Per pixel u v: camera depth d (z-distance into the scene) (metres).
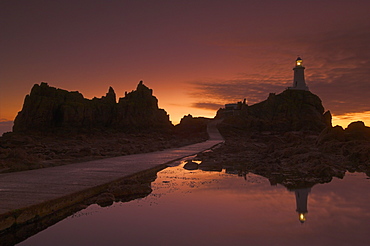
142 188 10.74
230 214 7.73
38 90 63.31
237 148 31.53
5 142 38.34
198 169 16.78
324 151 22.89
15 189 9.65
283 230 6.50
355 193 10.34
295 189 11.02
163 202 9.15
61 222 7.41
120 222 7.24
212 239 6.00
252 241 5.88
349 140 25.06
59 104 62.53
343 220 7.22
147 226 6.90
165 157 21.97
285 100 101.56
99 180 11.41
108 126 71.06
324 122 98.12
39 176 12.43
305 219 7.20
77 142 44.84
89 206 8.85
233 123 88.00
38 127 58.56
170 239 6.05
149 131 73.31
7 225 6.88
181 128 85.44
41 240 6.25
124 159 20.34
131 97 82.62
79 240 6.15
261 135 71.12
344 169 16.06
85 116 64.44
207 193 10.37
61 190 9.48
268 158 21.80
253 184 12.09
